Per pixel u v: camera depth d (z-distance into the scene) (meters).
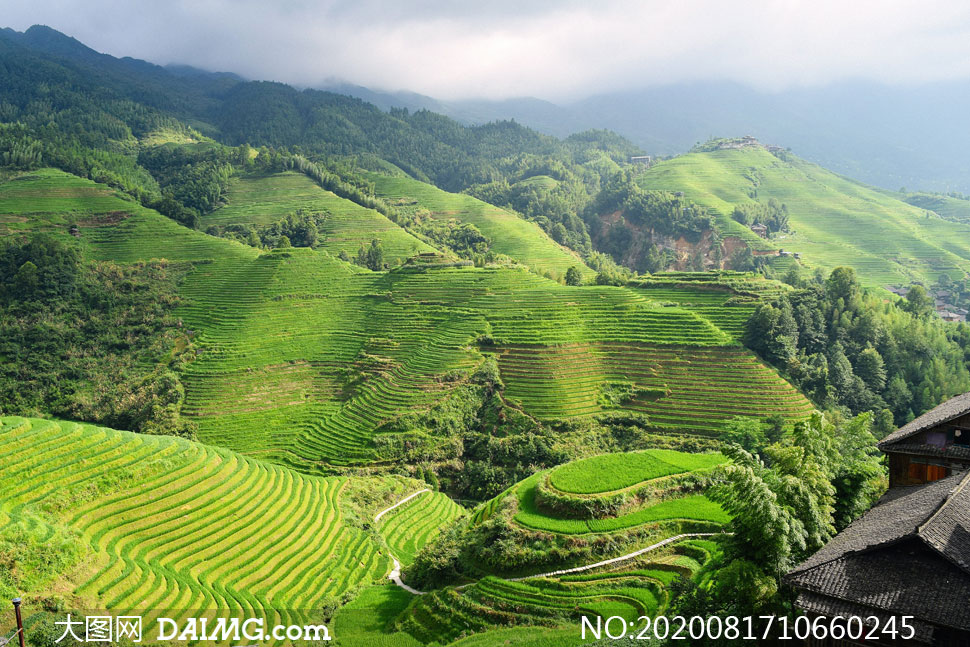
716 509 44.75
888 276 199.50
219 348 108.25
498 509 48.78
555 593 38.81
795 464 32.62
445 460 82.38
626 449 81.12
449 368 95.44
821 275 165.62
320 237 170.12
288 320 116.31
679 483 48.03
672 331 98.81
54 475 47.28
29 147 164.75
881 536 24.78
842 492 34.81
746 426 78.38
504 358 97.69
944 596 21.58
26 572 36.84
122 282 123.19
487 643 34.44
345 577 51.38
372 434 85.25
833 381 92.00
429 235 192.25
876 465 35.84
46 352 106.75
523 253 184.50
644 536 42.25
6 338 107.06
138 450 53.88
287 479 63.69
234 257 137.00
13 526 38.84
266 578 47.78
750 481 29.16
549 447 80.69
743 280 116.00
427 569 47.19
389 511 68.25
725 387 88.06
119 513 47.09
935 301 186.38
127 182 169.50
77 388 102.31
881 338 102.25
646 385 90.25
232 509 53.22
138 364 107.44
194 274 131.62
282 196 197.38
